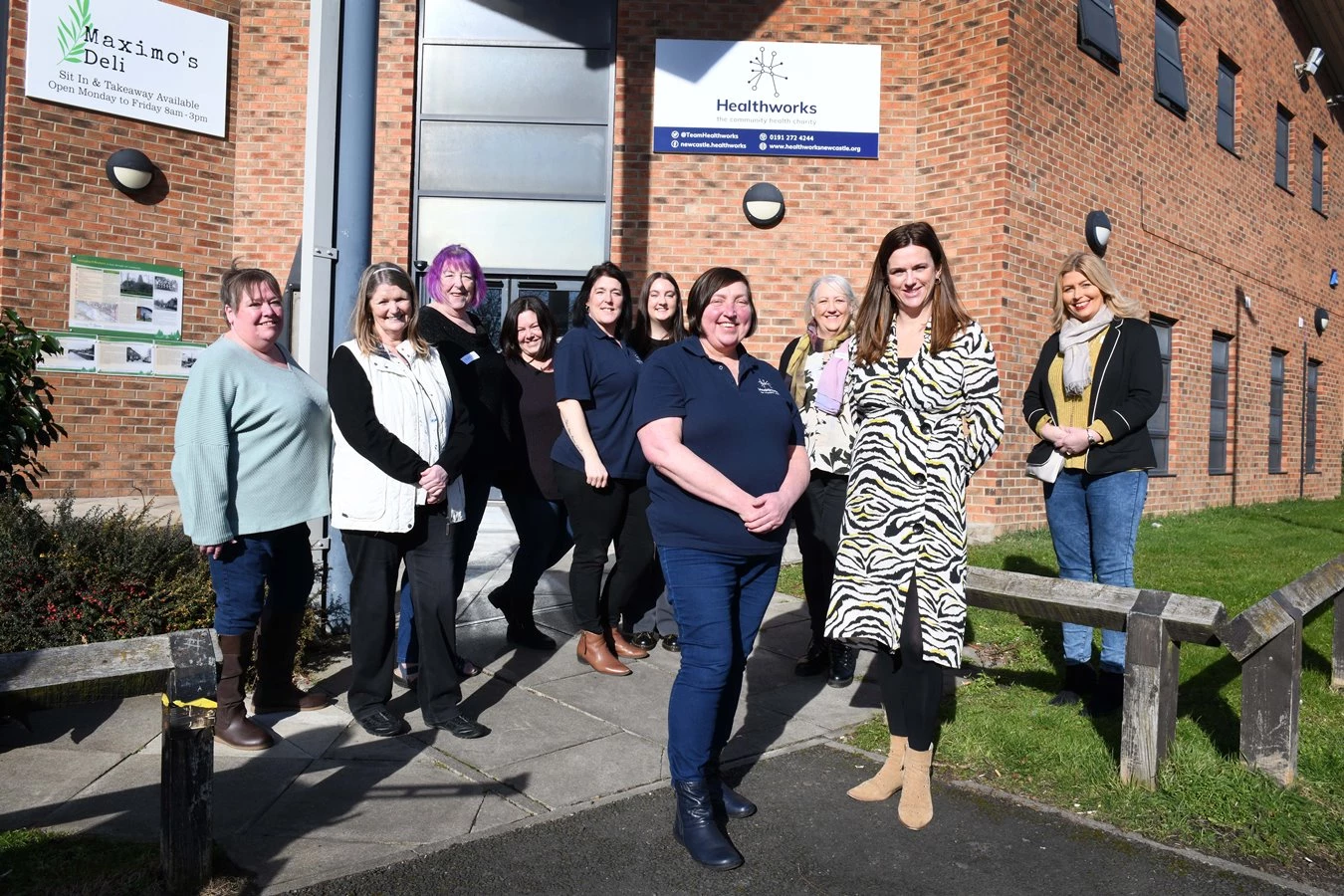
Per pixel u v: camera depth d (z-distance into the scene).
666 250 9.29
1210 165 11.98
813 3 9.26
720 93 9.27
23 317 8.96
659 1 9.29
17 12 8.89
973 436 3.06
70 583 3.89
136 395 9.52
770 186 9.16
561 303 9.41
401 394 3.58
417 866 2.65
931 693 2.97
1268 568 7.02
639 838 2.86
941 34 8.99
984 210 8.67
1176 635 3.13
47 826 2.79
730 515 2.83
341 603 4.81
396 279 3.66
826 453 4.29
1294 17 14.30
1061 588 3.34
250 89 10.00
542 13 9.34
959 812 3.06
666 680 4.38
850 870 2.68
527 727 3.77
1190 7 11.46
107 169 9.31
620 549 4.53
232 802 3.02
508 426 4.61
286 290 9.47
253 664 4.06
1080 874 2.66
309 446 3.63
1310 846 2.80
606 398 4.35
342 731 3.68
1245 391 13.16
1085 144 9.60
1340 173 16.33
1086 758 3.37
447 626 3.67
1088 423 3.91
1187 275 11.50
